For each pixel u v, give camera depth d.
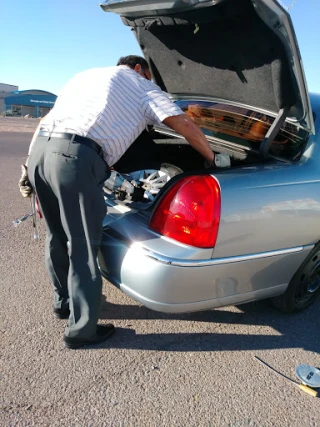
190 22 2.21
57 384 2.08
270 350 2.45
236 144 2.82
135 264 2.09
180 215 2.06
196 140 2.22
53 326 2.55
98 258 2.35
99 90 2.13
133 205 2.50
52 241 2.48
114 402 1.99
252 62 2.27
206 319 2.73
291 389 2.15
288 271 2.49
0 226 4.30
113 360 2.28
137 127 2.22
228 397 2.06
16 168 7.96
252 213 2.15
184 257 2.03
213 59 2.54
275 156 2.51
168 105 2.18
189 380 2.16
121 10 2.35
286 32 1.87
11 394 1.99
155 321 2.67
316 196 2.41
